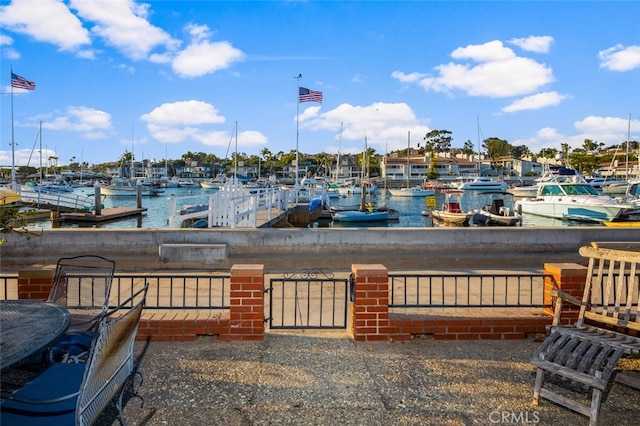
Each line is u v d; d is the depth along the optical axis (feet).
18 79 124.67
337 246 37.06
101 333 9.50
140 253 36.37
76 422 9.08
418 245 37.24
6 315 12.26
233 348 17.37
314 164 466.70
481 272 34.37
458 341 18.43
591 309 15.74
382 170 388.16
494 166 414.00
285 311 23.93
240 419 12.42
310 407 13.09
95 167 533.55
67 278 18.11
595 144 463.01
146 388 14.07
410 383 14.64
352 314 18.93
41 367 13.99
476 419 12.57
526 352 17.30
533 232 37.83
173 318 18.24
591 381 11.84
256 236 36.99
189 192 272.31
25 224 22.88
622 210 106.11
